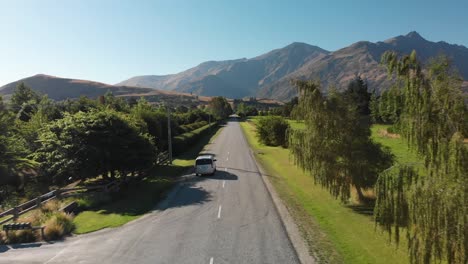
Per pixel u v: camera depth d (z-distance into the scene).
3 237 16.34
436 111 9.09
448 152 8.35
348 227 17.20
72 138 25.89
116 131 26.78
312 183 28.55
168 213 20.59
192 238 16.06
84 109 52.97
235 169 36.47
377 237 15.62
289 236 15.99
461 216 7.59
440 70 9.32
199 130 72.12
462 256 7.58
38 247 15.61
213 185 28.48
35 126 37.62
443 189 8.07
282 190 26.14
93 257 14.20
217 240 15.69
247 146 59.50
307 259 13.35
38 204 20.89
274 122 58.62
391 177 9.88
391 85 10.56
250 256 13.76
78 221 19.66
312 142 21.73
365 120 21.98
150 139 30.70
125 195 25.70
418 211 8.36
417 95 9.39
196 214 20.12
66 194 23.91
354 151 20.95
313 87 22.17
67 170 25.64
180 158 45.94
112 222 19.17
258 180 30.14
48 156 26.61
